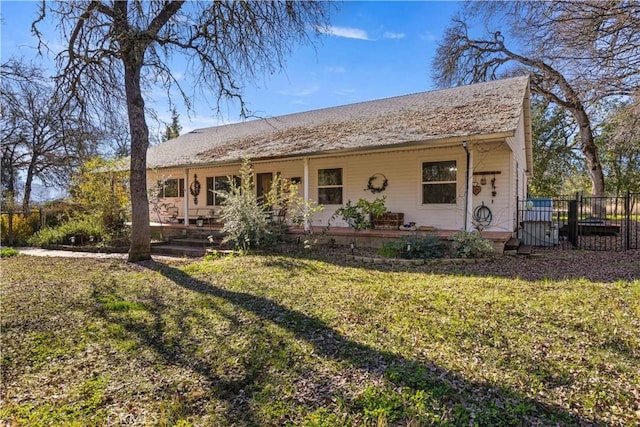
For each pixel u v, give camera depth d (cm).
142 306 477
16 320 435
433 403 246
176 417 246
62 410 258
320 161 1212
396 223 1031
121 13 809
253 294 512
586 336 340
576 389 258
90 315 448
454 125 848
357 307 441
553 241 980
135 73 855
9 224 1352
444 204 1013
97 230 1190
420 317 402
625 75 704
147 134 894
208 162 1165
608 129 1492
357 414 240
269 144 1179
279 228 990
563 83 923
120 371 311
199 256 947
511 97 966
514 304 432
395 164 1082
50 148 1988
